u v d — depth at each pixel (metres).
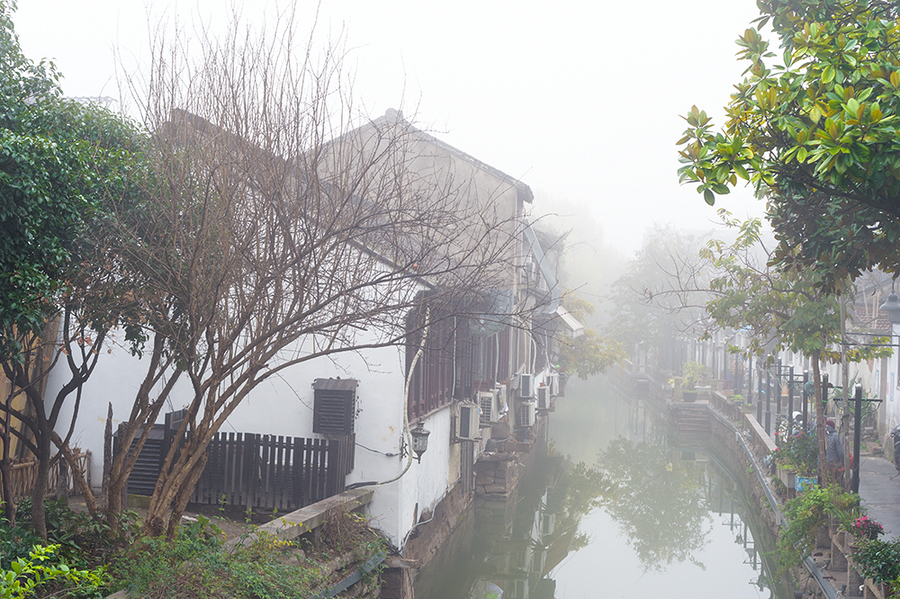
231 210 6.47
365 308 7.27
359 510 11.05
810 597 11.25
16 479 9.50
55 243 5.64
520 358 27.72
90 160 6.17
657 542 18.23
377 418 11.55
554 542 18.33
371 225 7.11
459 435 15.99
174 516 7.19
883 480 15.41
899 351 18.34
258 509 10.92
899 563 8.08
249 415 11.83
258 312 6.78
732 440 25.70
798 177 5.73
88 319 6.64
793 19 6.55
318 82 6.86
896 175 4.91
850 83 5.69
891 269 7.00
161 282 6.49
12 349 5.59
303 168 7.05
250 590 6.94
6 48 6.07
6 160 5.19
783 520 13.92
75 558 6.60
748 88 6.08
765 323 13.98
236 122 6.51
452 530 15.73
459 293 7.38
